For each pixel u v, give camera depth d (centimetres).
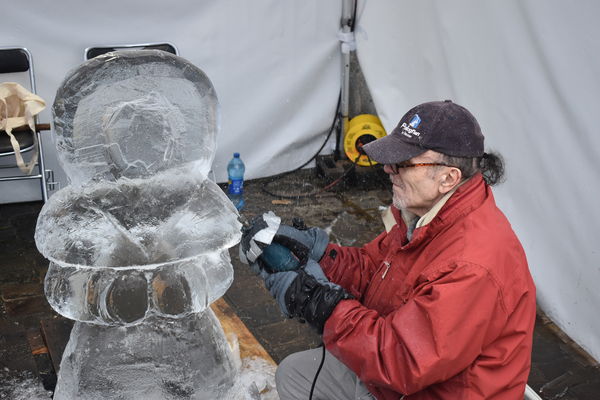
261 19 476
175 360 124
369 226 446
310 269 162
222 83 484
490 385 138
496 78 345
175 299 112
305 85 517
